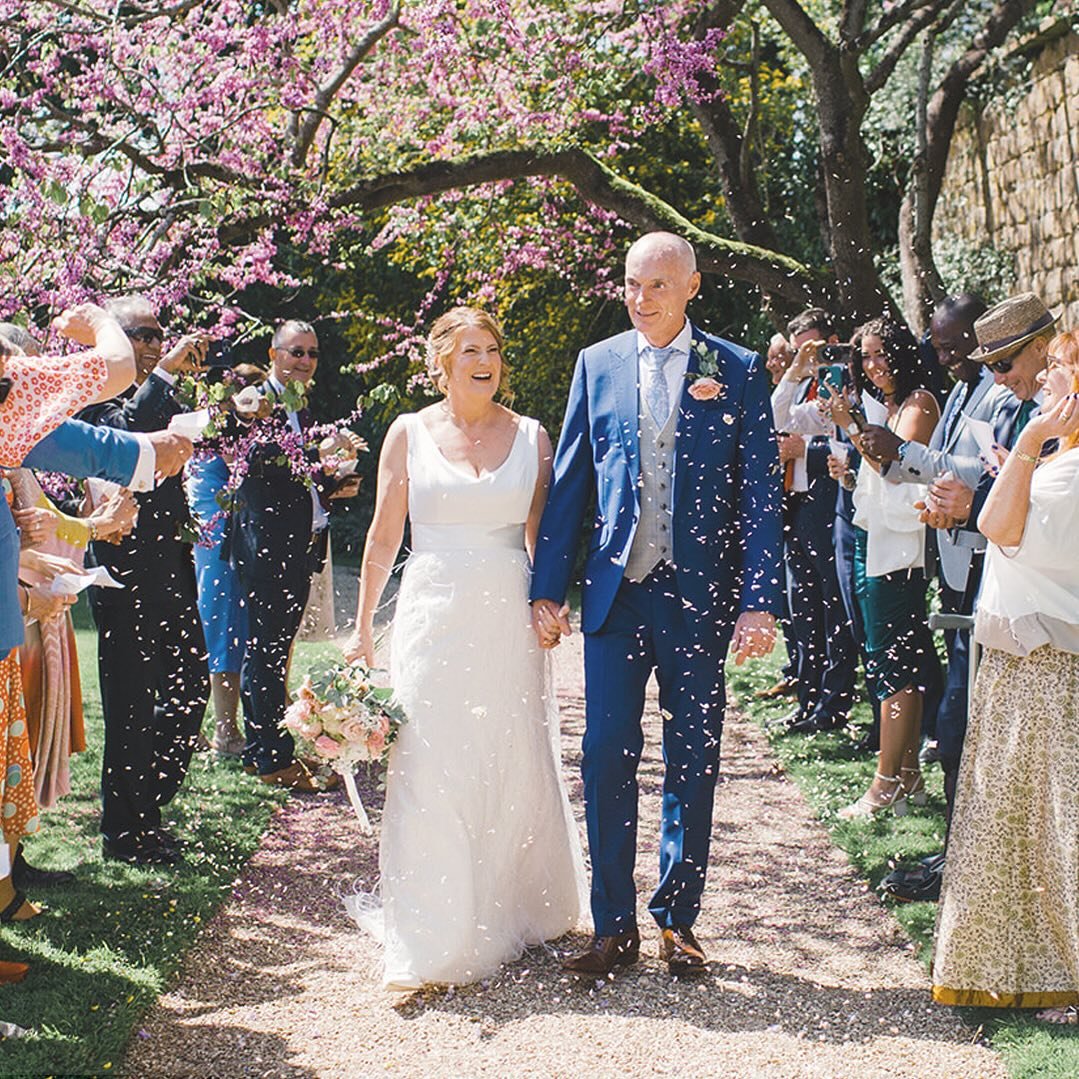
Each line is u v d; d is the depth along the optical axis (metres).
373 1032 3.39
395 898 3.69
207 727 6.66
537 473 3.97
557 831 3.98
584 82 7.14
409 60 6.86
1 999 3.40
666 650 3.78
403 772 3.76
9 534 3.23
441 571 3.81
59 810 5.20
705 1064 3.22
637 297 3.77
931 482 3.90
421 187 7.00
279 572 5.59
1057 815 3.33
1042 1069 3.08
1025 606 3.36
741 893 4.42
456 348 3.89
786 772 5.89
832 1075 3.16
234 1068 3.18
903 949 3.93
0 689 3.53
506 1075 3.16
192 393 4.51
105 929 3.92
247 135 5.66
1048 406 3.29
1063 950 3.41
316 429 5.33
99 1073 3.07
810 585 6.56
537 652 3.93
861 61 12.00
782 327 8.98
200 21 5.77
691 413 3.77
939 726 4.02
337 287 13.80
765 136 12.25
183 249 5.41
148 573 4.42
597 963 3.69
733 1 7.76
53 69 5.21
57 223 4.52
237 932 4.05
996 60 11.50
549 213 9.21
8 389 3.12
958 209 12.99
